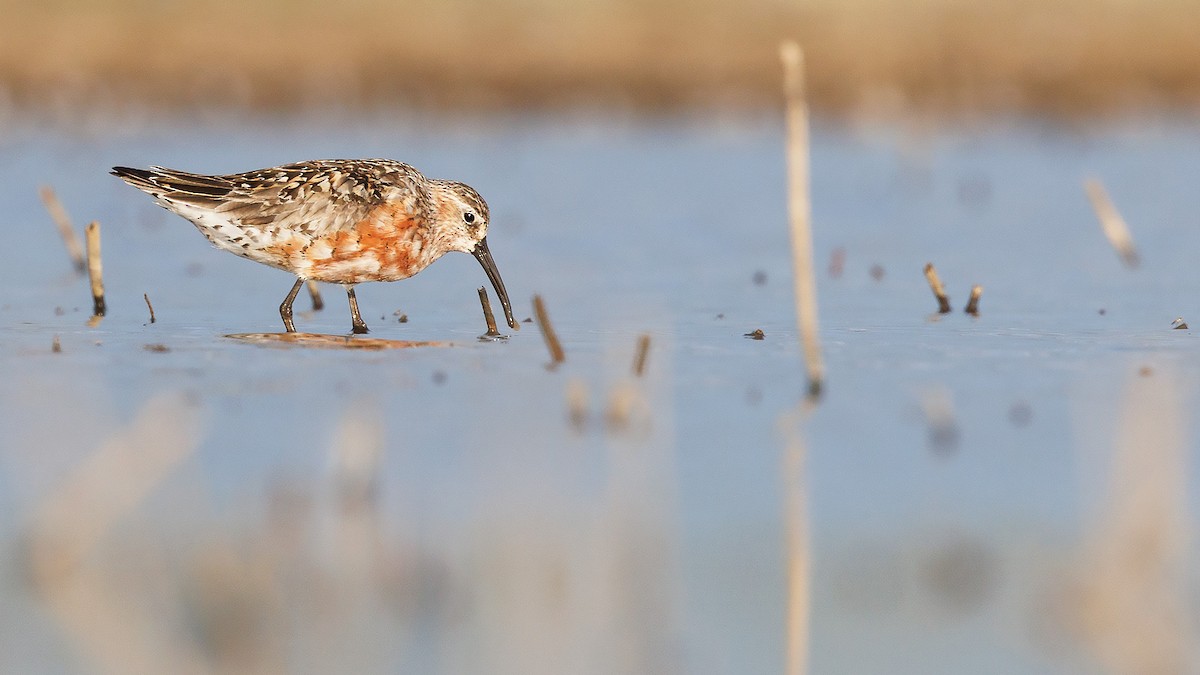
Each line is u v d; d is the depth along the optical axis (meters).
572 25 38.19
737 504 10.57
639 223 22.92
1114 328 16.08
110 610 8.94
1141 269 19.53
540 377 13.80
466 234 16.95
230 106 32.41
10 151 27.75
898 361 14.41
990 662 8.38
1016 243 21.45
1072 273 19.38
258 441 11.73
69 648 8.48
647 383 13.57
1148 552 9.76
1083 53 36.53
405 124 31.41
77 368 13.91
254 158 26.86
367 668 8.28
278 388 13.27
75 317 16.67
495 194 24.94
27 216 22.88
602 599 9.13
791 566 9.59
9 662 8.30
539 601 9.06
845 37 37.50
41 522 10.08
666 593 9.27
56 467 11.09
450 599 9.12
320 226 15.66
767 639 8.65
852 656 8.48
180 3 38.22
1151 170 26.95
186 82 33.69
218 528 10.05
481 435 11.98
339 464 11.20
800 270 13.12
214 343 15.23
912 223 23.00
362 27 37.47
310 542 9.85
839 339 15.48
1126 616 8.95
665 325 16.34
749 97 34.06
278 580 9.31
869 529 10.16
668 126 31.75
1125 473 11.09
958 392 13.26
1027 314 16.92
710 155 28.80
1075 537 9.99
